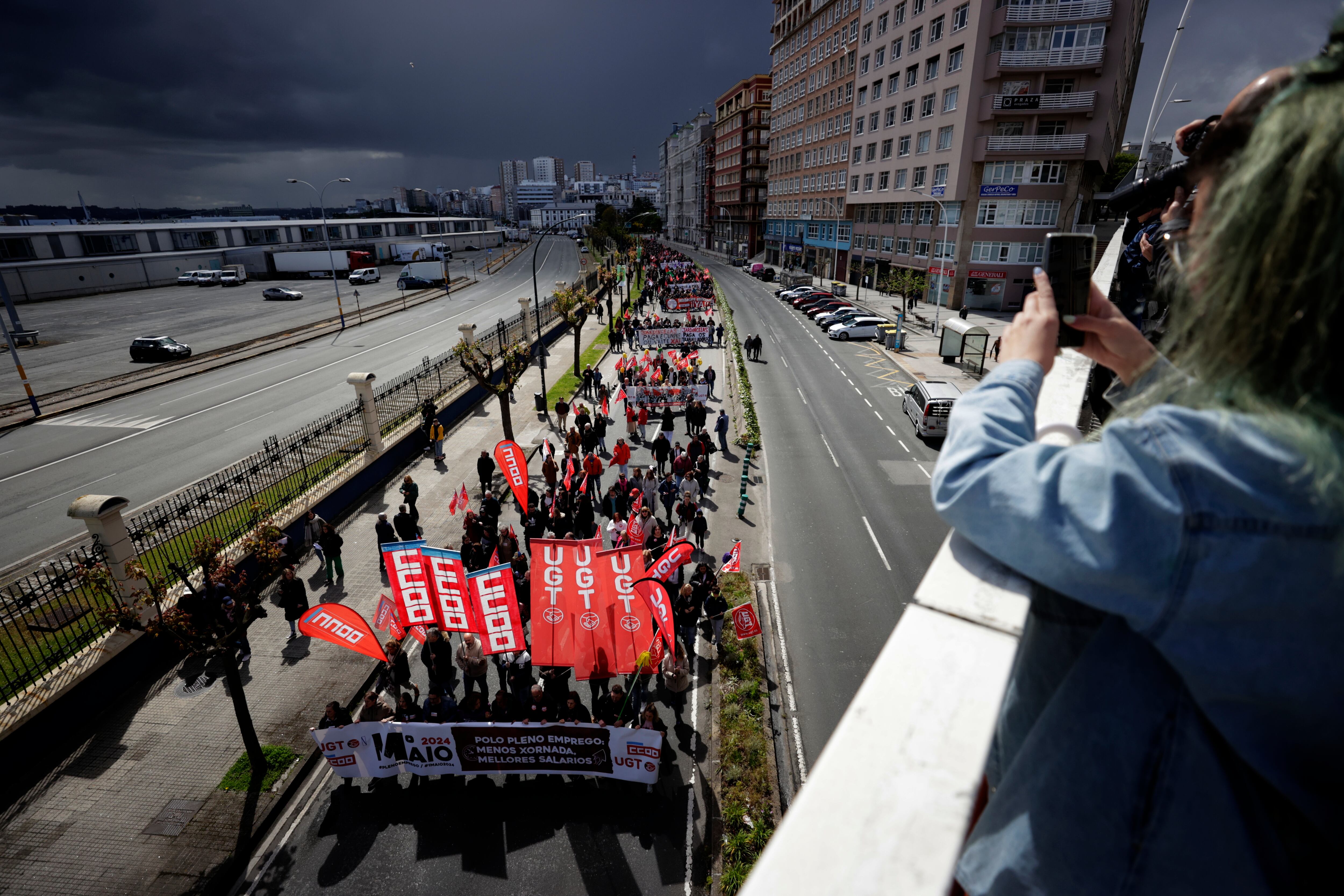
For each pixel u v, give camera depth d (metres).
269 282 84.50
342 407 23.38
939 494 0.95
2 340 43.44
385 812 10.74
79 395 31.02
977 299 51.03
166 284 79.38
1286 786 0.71
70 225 73.38
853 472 23.94
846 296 62.81
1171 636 0.69
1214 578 0.64
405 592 12.11
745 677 13.50
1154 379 1.00
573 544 11.61
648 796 11.04
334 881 9.73
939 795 0.69
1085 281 1.13
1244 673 0.66
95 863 9.82
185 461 22.88
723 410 31.06
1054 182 47.03
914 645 0.91
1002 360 1.14
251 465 18.05
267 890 9.61
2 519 18.75
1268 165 0.69
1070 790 0.87
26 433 26.34
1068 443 1.29
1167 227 1.79
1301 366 0.65
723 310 56.47
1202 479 0.66
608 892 9.61
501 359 33.84
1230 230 0.73
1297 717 0.68
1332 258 0.61
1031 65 44.03
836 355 43.00
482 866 9.92
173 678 13.29
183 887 9.50
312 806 10.86
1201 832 0.77
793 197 84.88
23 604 11.62
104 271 72.44
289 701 12.85
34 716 11.26
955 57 47.50
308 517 17.03
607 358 43.28
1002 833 0.98
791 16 80.88
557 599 11.76
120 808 10.62
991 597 0.98
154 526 14.04
